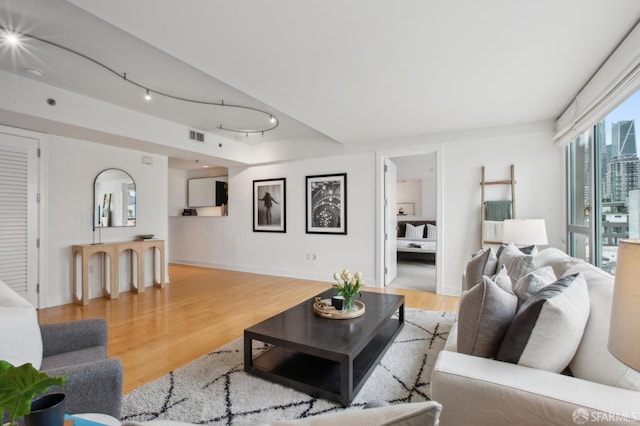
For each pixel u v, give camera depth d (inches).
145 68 110.5
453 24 74.6
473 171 164.7
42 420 28.6
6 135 135.1
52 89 126.8
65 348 65.2
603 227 103.6
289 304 152.9
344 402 70.5
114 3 65.4
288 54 88.0
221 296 168.4
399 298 114.9
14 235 138.9
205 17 70.8
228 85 115.3
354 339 77.5
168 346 103.7
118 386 48.6
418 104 127.6
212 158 211.6
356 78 103.5
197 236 268.1
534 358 46.4
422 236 307.6
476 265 106.7
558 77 103.0
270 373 81.0
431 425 19.6
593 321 49.3
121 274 179.6
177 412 68.5
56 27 86.7
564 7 68.5
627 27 75.7
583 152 122.8
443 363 48.3
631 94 81.3
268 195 231.1
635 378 40.0
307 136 210.2
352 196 199.8
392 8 68.7
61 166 154.2
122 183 179.3
